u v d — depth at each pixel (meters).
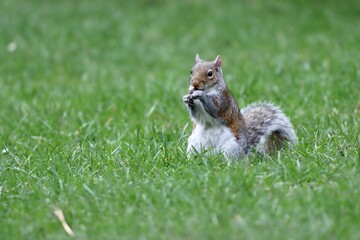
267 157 10.14
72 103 15.27
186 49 21.08
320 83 15.10
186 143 11.30
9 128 13.93
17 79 18.72
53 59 20.52
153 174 9.71
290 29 22.14
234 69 17.83
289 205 8.09
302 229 7.50
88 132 12.67
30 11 25.92
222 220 7.91
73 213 8.49
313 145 10.61
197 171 9.50
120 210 8.46
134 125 13.10
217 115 10.20
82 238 7.89
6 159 11.12
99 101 15.40
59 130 13.46
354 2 24.58
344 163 9.45
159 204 8.42
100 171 10.06
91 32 23.03
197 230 7.73
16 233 8.12
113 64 20.06
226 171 9.32
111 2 26.67
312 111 13.15
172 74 17.73
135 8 25.80
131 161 10.24
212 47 21.02
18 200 9.17
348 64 16.69
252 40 21.27
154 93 15.70
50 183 9.58
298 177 9.02
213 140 10.38
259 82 15.74
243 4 25.03
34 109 15.23
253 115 10.87
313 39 20.58
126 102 15.12
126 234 7.82
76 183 9.41
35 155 11.23
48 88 17.42
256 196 8.45
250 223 7.76
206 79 10.26
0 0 27.66
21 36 22.80
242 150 10.35
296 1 24.92
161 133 12.17
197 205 8.27
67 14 25.36
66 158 10.70
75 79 18.47
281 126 10.84
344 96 14.14
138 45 21.73
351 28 21.78
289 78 15.95
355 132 11.07
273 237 7.41
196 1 25.70
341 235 7.37
